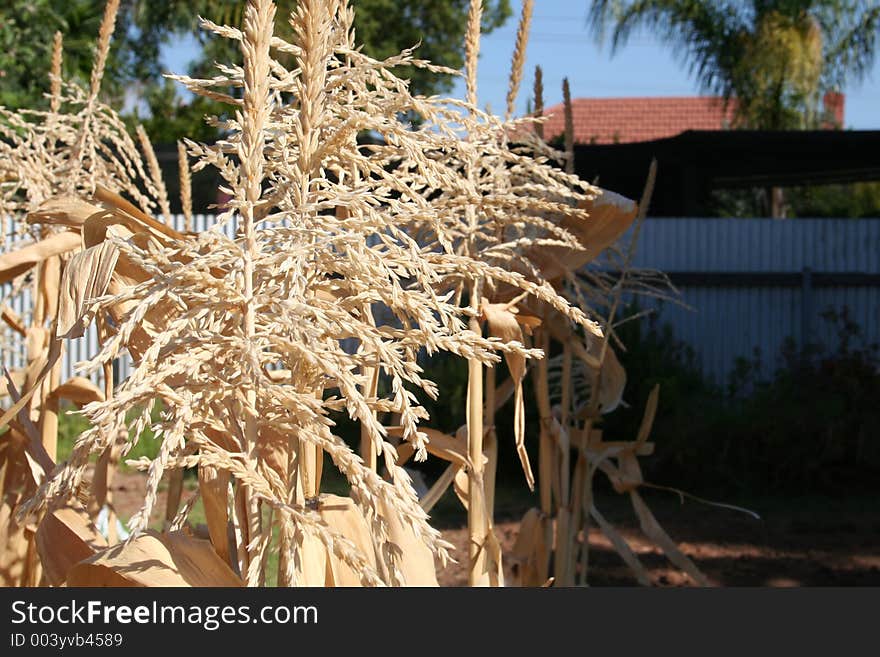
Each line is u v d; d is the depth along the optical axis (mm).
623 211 3193
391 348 1523
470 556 2918
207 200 14281
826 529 7352
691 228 12680
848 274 12062
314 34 1651
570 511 3912
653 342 10195
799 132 13766
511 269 3193
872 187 27484
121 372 11266
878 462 8891
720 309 12352
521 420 2861
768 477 8953
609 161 15812
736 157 15453
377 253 1592
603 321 3627
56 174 3109
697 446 8836
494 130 2465
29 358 3000
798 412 9125
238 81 1746
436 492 3051
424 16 21141
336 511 2096
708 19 21578
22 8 13555
